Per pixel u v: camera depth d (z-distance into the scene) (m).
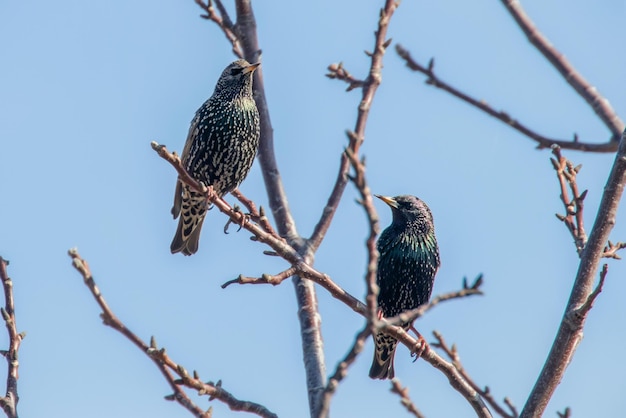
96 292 6.71
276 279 8.48
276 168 12.39
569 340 8.22
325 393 5.78
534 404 8.28
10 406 7.73
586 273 8.44
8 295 8.12
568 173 9.52
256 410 7.52
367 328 5.82
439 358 9.39
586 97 10.88
